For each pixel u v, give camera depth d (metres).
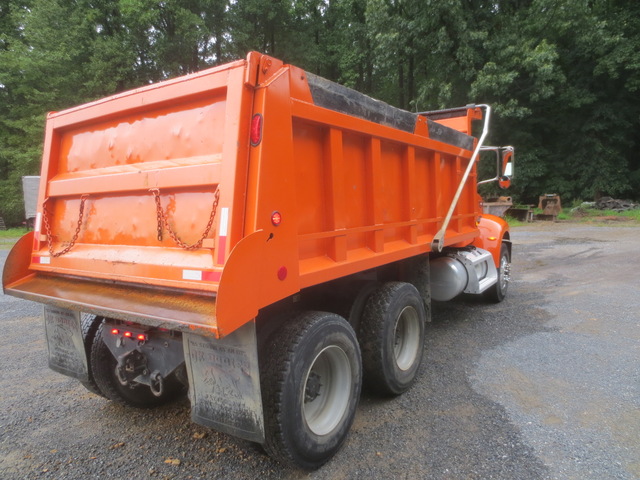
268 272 2.40
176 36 23.38
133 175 2.83
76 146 3.40
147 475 2.77
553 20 21.16
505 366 4.33
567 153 25.12
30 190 15.66
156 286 2.64
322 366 2.98
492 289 6.54
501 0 22.08
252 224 2.34
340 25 29.44
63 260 3.24
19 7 25.23
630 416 3.33
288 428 2.50
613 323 5.54
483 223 6.57
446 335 5.30
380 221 3.59
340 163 3.09
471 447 2.99
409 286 3.90
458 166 5.15
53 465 2.90
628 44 22.30
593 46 22.36
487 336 5.23
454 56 20.59
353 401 3.03
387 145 3.73
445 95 19.94
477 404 3.59
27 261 3.51
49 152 3.50
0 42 25.75
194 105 2.67
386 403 3.66
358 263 3.26
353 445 3.05
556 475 2.67
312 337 2.64
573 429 3.17
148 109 2.91
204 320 2.19
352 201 3.30
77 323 3.31
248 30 24.75
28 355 5.00
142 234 2.83
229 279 2.13
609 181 23.67
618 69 23.12
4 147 22.77
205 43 24.97
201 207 2.52
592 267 9.28
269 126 2.41
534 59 19.53
